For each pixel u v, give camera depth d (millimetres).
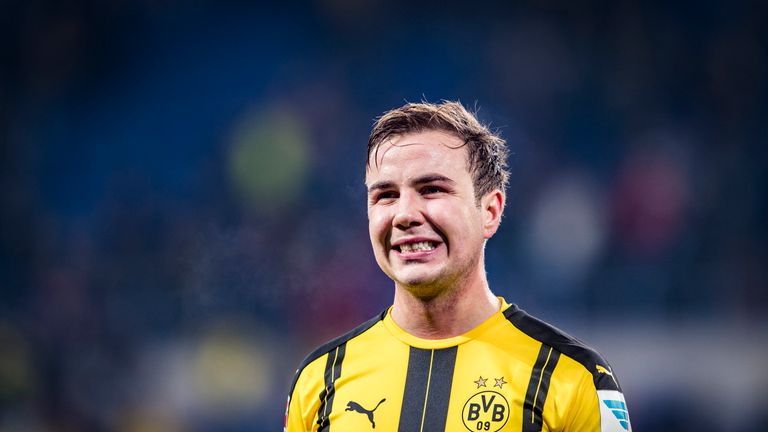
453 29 49188
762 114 44625
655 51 46844
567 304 36094
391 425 9703
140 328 34219
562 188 40125
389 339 10188
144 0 49750
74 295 34469
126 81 49031
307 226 38969
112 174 45312
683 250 37156
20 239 41781
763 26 46281
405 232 9477
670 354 32531
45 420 32094
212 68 49406
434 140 9570
